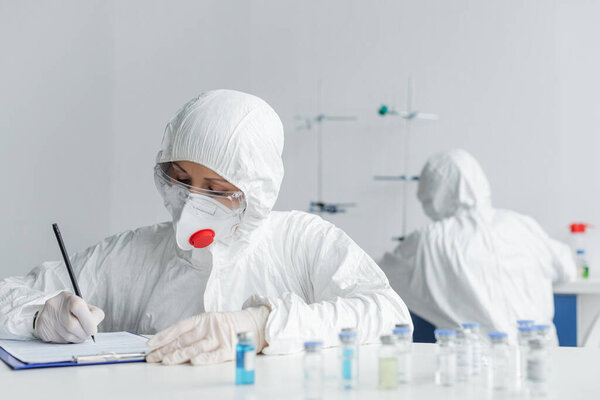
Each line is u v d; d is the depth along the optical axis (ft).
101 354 3.71
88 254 5.54
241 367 3.09
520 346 3.22
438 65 13.73
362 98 13.89
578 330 10.79
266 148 4.83
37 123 11.08
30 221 10.96
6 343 4.25
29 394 2.94
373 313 4.18
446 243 9.75
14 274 10.73
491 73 13.56
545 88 13.38
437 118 13.70
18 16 10.92
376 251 13.80
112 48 12.25
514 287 9.67
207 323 3.71
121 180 12.25
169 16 12.96
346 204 13.80
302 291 5.32
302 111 13.98
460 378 3.16
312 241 5.31
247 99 4.91
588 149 13.23
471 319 9.54
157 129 12.67
